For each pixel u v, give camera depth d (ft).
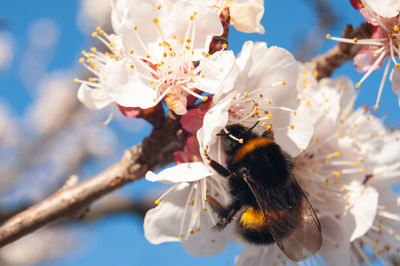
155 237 0.65
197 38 0.62
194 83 0.62
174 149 0.66
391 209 0.70
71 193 0.67
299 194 0.65
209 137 0.61
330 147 0.67
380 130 0.72
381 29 0.63
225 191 0.66
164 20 0.62
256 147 0.65
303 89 0.67
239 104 0.64
